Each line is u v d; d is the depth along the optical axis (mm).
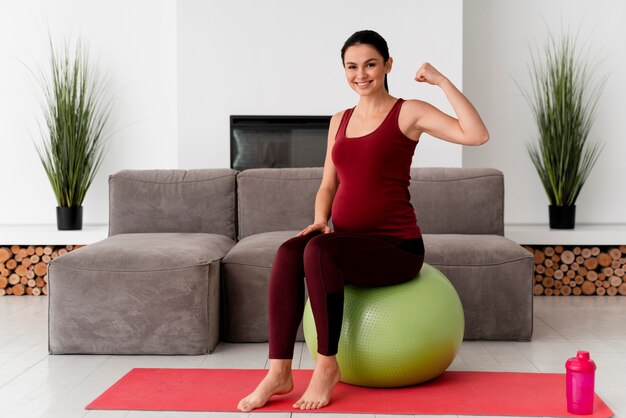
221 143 5594
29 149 5742
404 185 2816
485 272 3637
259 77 5562
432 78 2732
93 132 5762
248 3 5539
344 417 2477
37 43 5723
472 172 4328
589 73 5688
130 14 5758
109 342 3373
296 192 4312
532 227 5449
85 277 3375
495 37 5734
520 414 2484
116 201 4383
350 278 2688
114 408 2588
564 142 5258
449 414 2492
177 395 2723
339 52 5535
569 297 5055
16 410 2602
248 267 3611
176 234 4145
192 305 3357
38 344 3609
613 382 2916
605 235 5102
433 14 5508
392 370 2707
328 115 5574
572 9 5691
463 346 3541
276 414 2512
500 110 5758
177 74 5570
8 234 5148
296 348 3510
